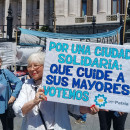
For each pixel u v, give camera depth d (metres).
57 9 32.31
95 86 2.86
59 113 2.79
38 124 2.72
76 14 33.25
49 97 2.81
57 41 2.87
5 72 4.80
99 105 2.84
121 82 2.86
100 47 2.89
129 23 13.21
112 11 30.81
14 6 50.88
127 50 2.88
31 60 2.85
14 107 2.73
